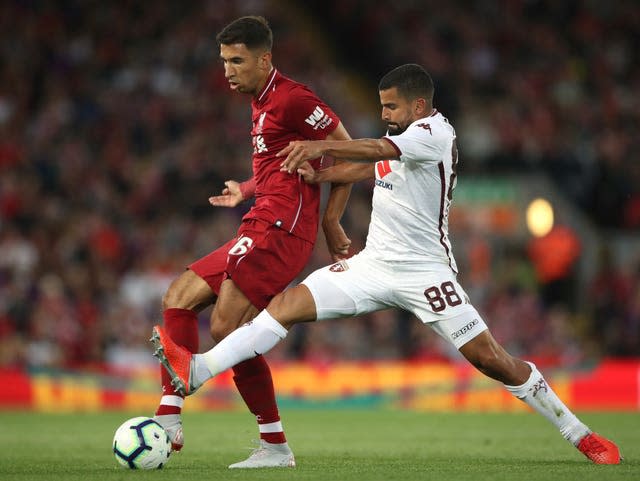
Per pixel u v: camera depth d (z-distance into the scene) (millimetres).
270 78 23500
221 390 53188
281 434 23766
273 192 23422
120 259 62125
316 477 20891
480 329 22938
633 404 52438
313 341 58125
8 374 53531
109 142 70188
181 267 60875
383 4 89625
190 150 69250
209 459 26562
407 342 59844
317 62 83750
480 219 70875
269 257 23094
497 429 39188
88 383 53188
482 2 89250
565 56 86250
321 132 23469
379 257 23000
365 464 24453
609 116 81125
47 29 76562
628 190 74938
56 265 60250
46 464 25062
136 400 53312
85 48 76375
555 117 80062
